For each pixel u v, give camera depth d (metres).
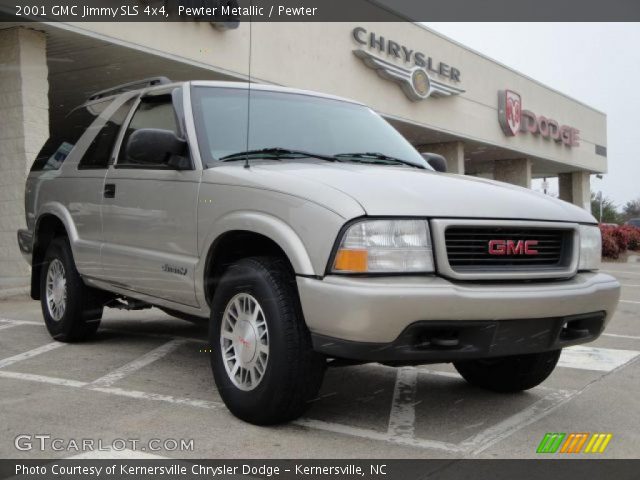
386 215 3.18
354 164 4.10
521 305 3.25
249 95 4.39
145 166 4.38
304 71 14.74
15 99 9.01
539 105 27.05
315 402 3.98
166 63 10.92
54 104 9.98
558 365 5.10
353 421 3.64
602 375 4.80
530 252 3.48
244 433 3.37
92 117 5.34
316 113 4.65
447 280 3.22
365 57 16.94
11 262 8.85
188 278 3.95
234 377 3.57
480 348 3.24
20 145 8.95
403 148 4.77
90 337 5.35
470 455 3.18
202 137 4.08
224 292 3.60
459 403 4.07
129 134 4.71
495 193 3.63
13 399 3.88
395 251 3.16
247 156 4.00
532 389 4.42
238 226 3.57
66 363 4.73
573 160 30.34
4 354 4.99
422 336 3.18
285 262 3.44
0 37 9.02
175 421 3.53
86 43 9.64
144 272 4.32
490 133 23.47
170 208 4.10
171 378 4.39
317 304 3.13
